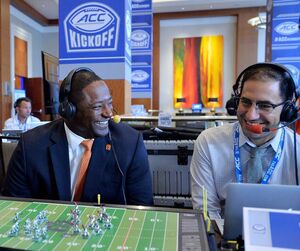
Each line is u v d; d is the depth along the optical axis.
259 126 0.79
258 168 0.89
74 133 0.92
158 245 0.49
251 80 0.79
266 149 0.90
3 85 5.57
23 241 0.50
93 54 1.97
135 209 0.65
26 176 0.92
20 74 7.73
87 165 0.91
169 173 1.26
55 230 0.54
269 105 0.77
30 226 0.55
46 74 2.05
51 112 2.06
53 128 0.97
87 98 0.84
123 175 0.94
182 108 8.79
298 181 0.86
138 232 0.54
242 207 0.54
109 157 0.93
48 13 8.27
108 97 0.87
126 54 1.99
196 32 8.69
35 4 7.61
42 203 0.69
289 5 3.42
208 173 0.97
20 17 7.72
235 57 8.47
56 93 2.08
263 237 0.41
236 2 7.77
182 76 8.78
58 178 0.89
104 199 0.92
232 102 0.94
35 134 0.96
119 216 0.61
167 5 7.92
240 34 8.22
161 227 0.56
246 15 8.15
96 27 1.95
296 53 3.43
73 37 1.98
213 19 8.56
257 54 8.20
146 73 4.80
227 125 1.02
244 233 0.43
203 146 1.00
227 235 0.55
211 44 8.61
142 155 1.00
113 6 1.93
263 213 0.46
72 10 1.96
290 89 0.80
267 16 3.82
